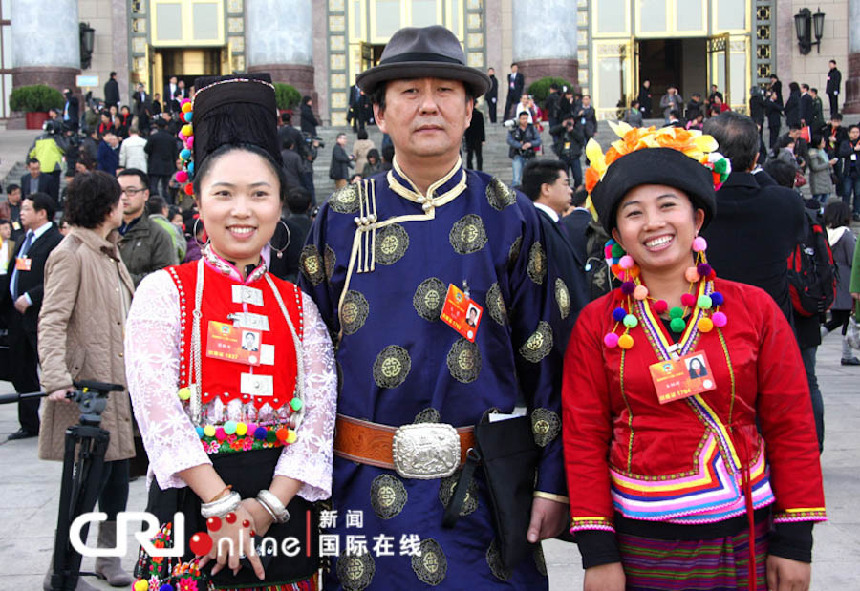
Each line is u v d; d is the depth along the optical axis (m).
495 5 24.69
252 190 2.70
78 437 3.67
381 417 2.75
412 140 2.78
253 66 22.75
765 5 24.80
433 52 2.77
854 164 16.59
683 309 2.69
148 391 2.55
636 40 25.17
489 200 2.88
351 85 24.89
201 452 2.54
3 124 24.53
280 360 2.69
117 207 4.64
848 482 5.55
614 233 2.83
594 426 2.72
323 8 24.89
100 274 4.54
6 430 7.60
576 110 18.39
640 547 2.64
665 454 2.62
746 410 2.65
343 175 15.88
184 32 24.97
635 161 2.68
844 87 24.36
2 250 7.39
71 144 17.25
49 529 5.04
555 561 4.55
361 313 2.80
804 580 2.60
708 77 25.02
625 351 2.68
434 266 2.79
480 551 2.71
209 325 2.64
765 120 22.19
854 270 7.16
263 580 2.64
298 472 2.61
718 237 3.90
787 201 3.92
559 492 2.78
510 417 2.79
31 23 22.88
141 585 2.65
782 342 2.67
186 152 3.02
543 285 2.89
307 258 2.94
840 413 7.42
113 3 24.66
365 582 2.73
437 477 2.71
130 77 24.73
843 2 24.42
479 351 2.77
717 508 2.58
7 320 7.33
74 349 4.46
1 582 4.31
